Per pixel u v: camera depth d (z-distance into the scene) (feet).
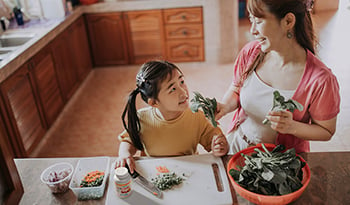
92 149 9.95
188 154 4.92
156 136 4.78
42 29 10.85
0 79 8.01
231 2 13.35
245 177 3.79
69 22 12.16
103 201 4.08
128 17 13.97
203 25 13.85
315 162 4.37
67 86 12.13
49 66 10.66
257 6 3.92
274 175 3.56
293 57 4.37
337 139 9.41
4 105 8.21
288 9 3.90
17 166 4.74
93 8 13.78
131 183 4.10
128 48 14.62
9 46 10.50
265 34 4.11
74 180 4.31
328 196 3.87
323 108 4.25
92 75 14.48
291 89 4.45
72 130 10.89
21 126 9.00
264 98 4.68
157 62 4.42
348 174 4.15
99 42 14.55
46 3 11.70
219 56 14.40
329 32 16.21
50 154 9.84
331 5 19.04
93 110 11.91
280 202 3.62
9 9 12.00
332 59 13.61
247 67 4.87
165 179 4.17
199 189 4.06
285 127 3.92
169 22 13.94
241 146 5.17
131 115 4.59
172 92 4.34
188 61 14.66
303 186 3.65
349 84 11.88
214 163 4.47
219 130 4.86
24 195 4.26
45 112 10.36
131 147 4.78
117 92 12.98
